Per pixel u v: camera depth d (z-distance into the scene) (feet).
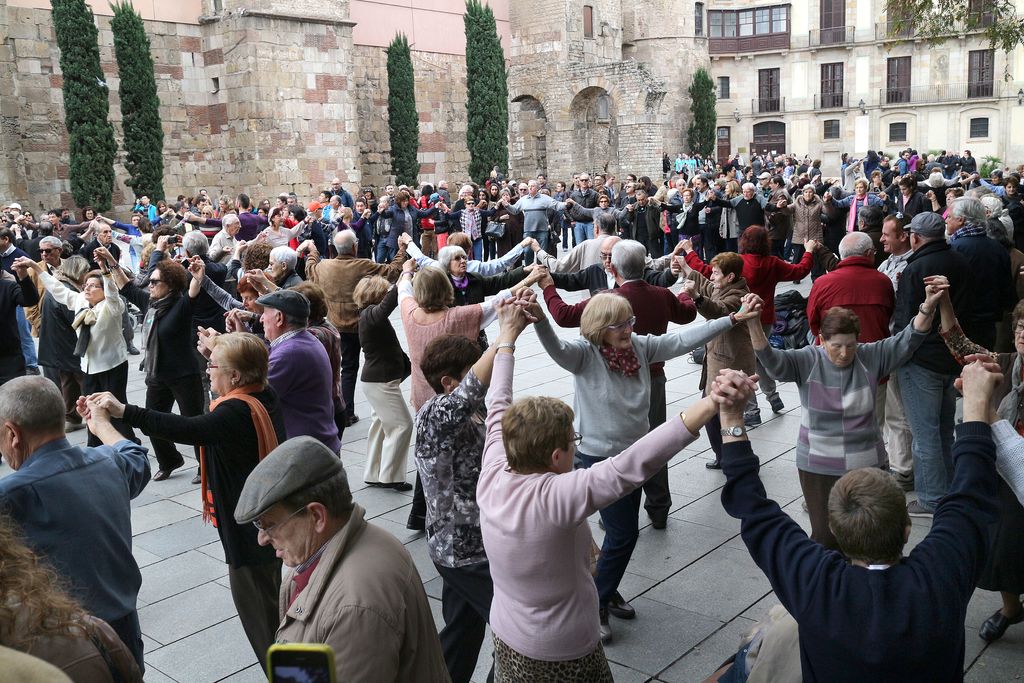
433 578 18.85
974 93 163.22
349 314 29.76
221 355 14.26
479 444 13.42
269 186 92.58
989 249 21.59
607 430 16.37
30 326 42.24
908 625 8.00
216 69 93.15
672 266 22.90
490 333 45.01
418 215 67.82
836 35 172.55
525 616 10.43
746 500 9.20
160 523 22.72
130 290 27.71
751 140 183.52
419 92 117.08
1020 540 14.80
